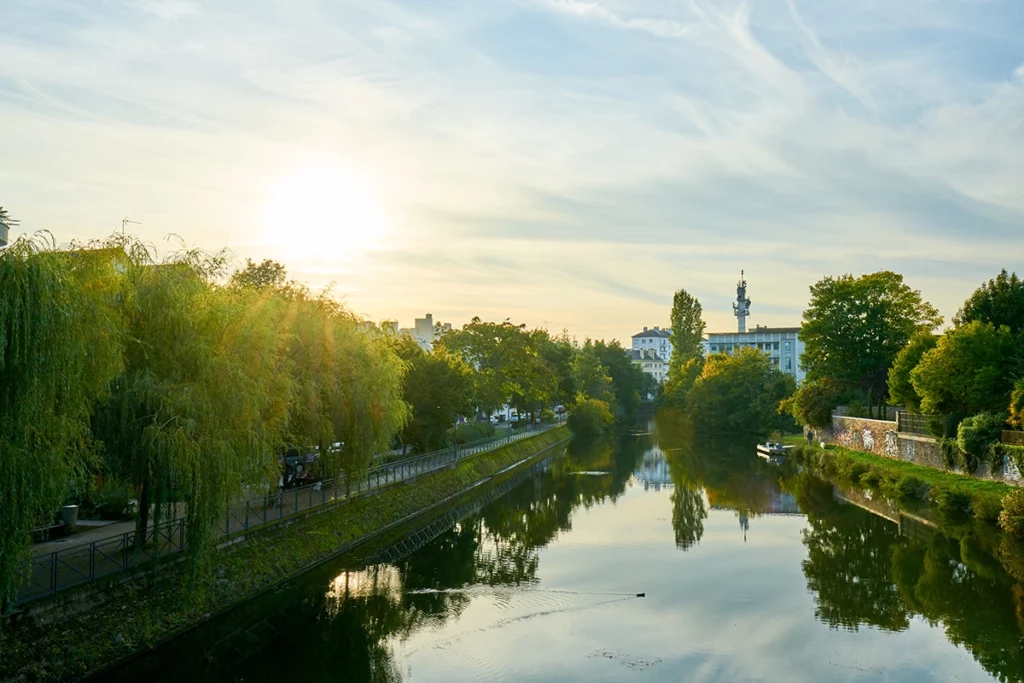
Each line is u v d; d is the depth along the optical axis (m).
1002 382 52.41
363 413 33.62
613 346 160.12
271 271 53.81
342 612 27.14
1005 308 60.97
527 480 64.50
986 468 47.47
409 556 35.53
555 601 28.45
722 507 49.59
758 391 113.75
